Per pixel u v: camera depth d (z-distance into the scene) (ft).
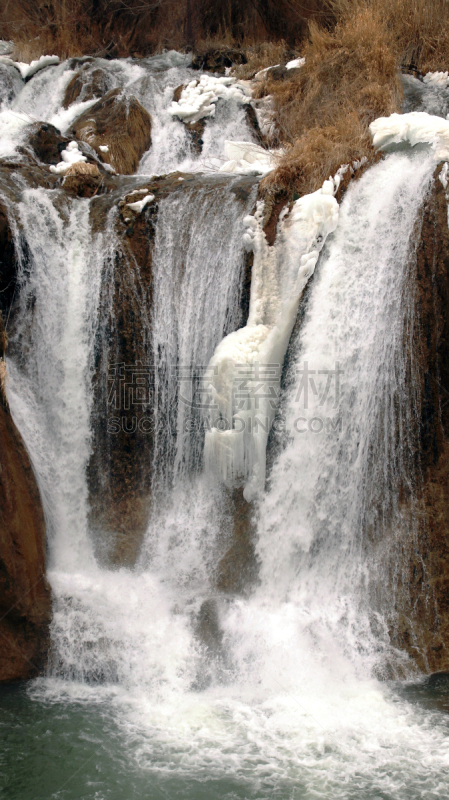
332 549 22.57
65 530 24.50
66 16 56.18
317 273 24.25
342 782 15.85
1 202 26.09
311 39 43.11
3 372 22.12
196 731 17.95
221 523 24.02
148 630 21.02
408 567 21.72
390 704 18.93
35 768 16.37
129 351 26.02
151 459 25.73
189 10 53.88
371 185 25.13
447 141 24.08
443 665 20.42
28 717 18.44
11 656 20.31
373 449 22.66
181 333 26.18
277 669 19.98
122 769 16.33
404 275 22.94
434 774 16.10
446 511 21.90
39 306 26.03
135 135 38.70
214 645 20.70
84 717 18.49
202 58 48.06
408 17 42.14
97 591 22.17
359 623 21.22
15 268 25.79
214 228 26.25
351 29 39.93
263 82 42.11
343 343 23.40
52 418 25.63
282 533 23.04
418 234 22.98
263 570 22.89
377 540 22.26
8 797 15.43
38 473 24.22
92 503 25.22
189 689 19.72
